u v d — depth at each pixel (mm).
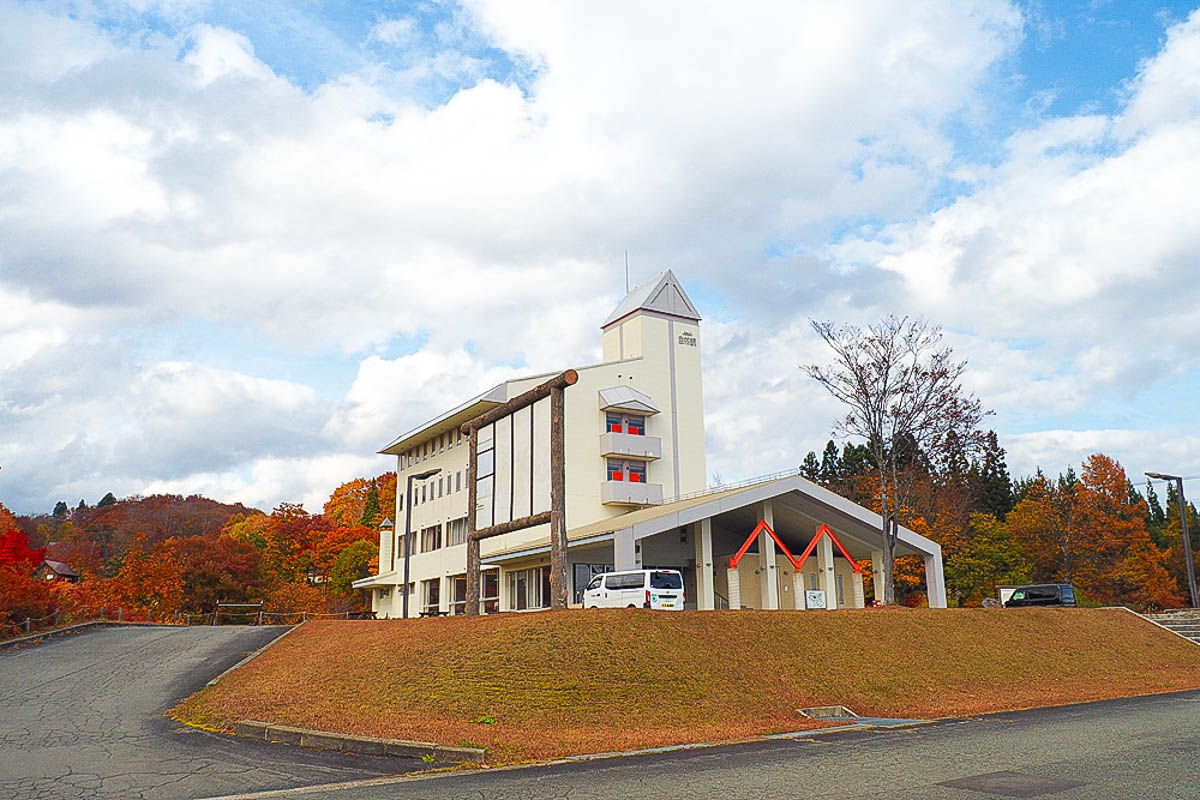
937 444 33812
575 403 42562
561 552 19547
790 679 18078
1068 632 26891
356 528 73062
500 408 22812
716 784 9570
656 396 45250
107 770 11406
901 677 19703
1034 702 18469
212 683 19594
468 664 16312
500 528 22062
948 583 49219
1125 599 49000
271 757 12148
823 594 33781
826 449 71250
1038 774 9773
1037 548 51812
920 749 12062
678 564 36500
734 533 38094
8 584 28906
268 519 83812
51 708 17156
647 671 16438
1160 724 14453
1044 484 58969
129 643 27203
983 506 63688
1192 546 58344
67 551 79188
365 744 12375
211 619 50344
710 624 19969
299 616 52656
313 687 17172
